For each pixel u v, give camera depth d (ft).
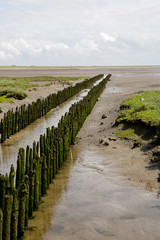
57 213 23.91
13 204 19.88
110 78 216.13
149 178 28.58
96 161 36.65
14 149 45.60
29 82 163.32
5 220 18.79
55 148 32.94
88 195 26.71
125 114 54.90
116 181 29.19
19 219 20.95
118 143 42.75
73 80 188.03
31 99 94.17
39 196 26.03
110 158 36.96
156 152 33.99
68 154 41.01
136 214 22.17
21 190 21.13
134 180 28.81
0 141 51.19
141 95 79.51
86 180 30.58
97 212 23.17
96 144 44.75
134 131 44.80
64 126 44.01
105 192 26.84
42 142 35.99
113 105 79.92
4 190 23.16
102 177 30.86
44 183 27.66
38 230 21.63
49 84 144.25
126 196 25.40
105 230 20.48
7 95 89.30
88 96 79.92
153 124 41.73
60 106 91.30
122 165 33.78
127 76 242.58
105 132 50.34
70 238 20.01
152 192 25.45
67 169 34.86
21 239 20.84
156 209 22.58
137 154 36.70
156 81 167.73
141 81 172.24
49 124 64.90
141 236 19.44
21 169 29.50
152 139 38.96
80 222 21.97
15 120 56.03
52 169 31.14
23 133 56.70
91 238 19.71
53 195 27.71
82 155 39.88
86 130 55.93
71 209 24.32
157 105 56.75
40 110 72.59
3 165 37.81
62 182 30.86
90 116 70.69
